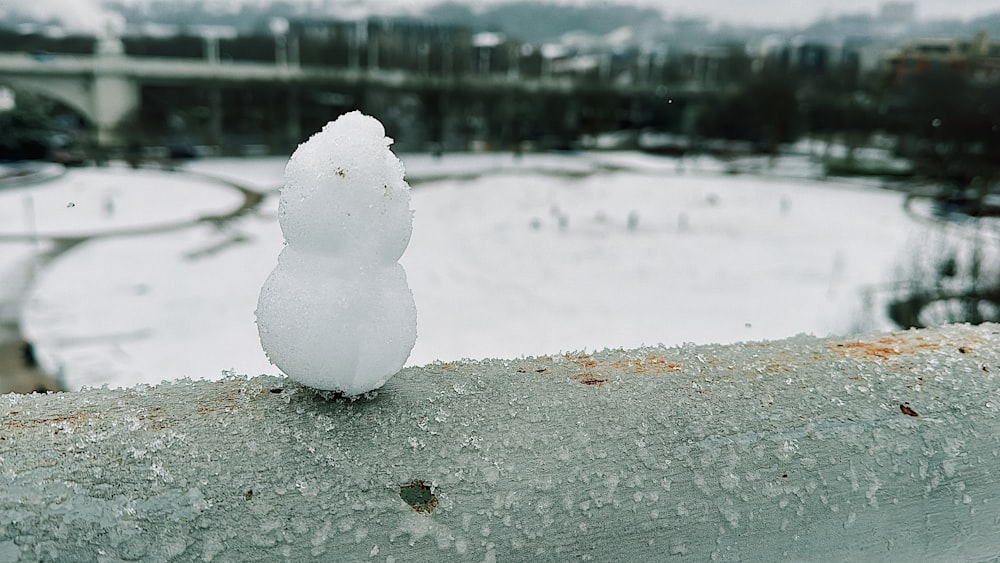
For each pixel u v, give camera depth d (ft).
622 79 241.14
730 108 203.21
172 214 105.50
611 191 144.46
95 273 72.74
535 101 212.84
